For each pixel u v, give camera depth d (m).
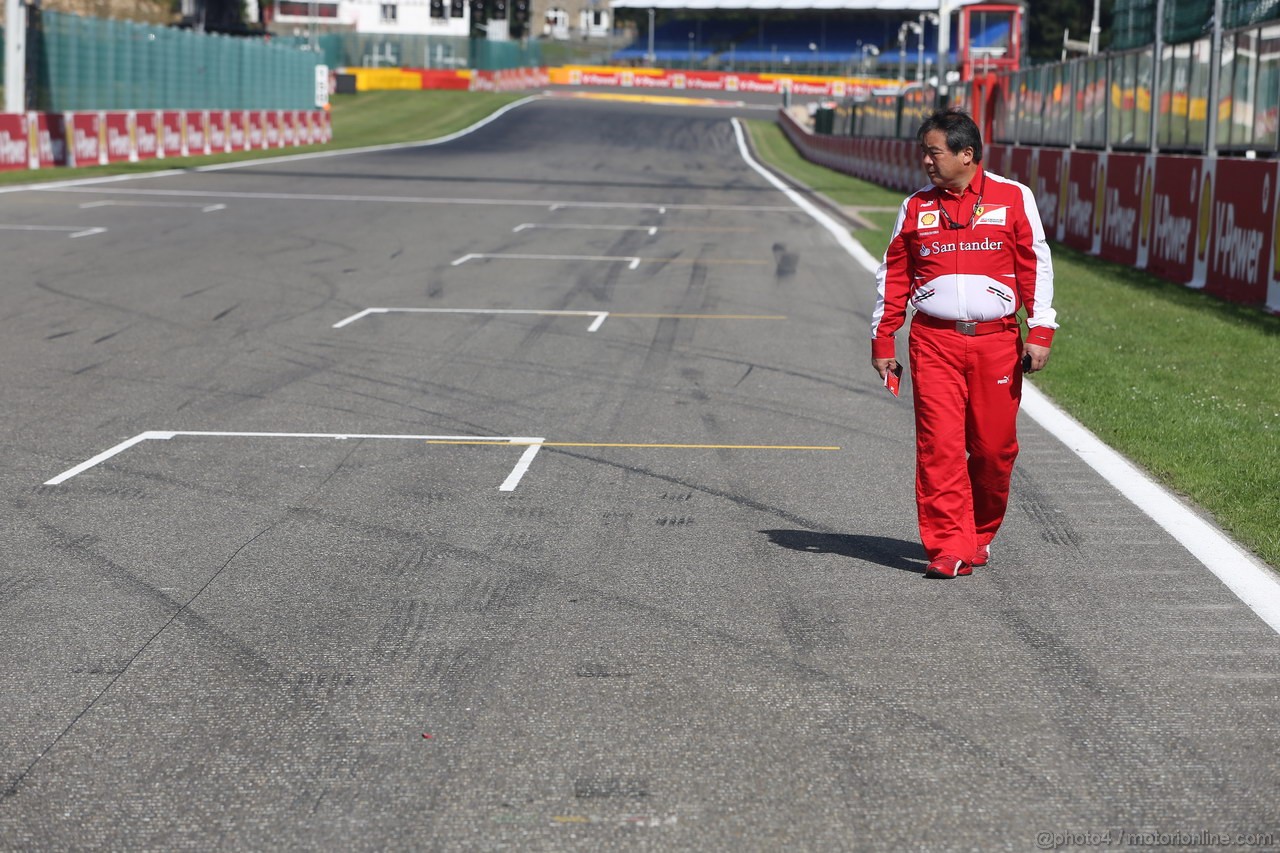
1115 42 22.72
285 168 40.56
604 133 69.44
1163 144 20.28
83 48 40.69
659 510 7.24
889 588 5.98
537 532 6.80
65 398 9.88
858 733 4.45
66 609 5.64
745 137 71.06
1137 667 5.05
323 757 4.26
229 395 10.07
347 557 6.38
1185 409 9.75
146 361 11.34
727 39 138.75
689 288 16.89
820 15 136.25
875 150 41.91
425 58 107.06
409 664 5.05
